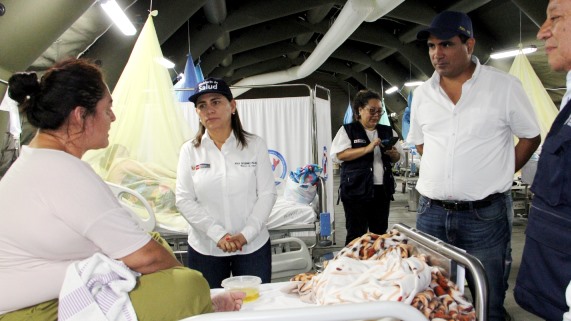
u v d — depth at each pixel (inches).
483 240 73.9
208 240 75.6
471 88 73.6
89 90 41.1
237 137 76.5
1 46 96.9
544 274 50.7
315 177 135.9
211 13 259.0
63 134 41.6
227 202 74.5
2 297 38.2
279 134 173.5
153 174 113.3
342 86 669.9
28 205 37.6
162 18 208.1
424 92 80.5
